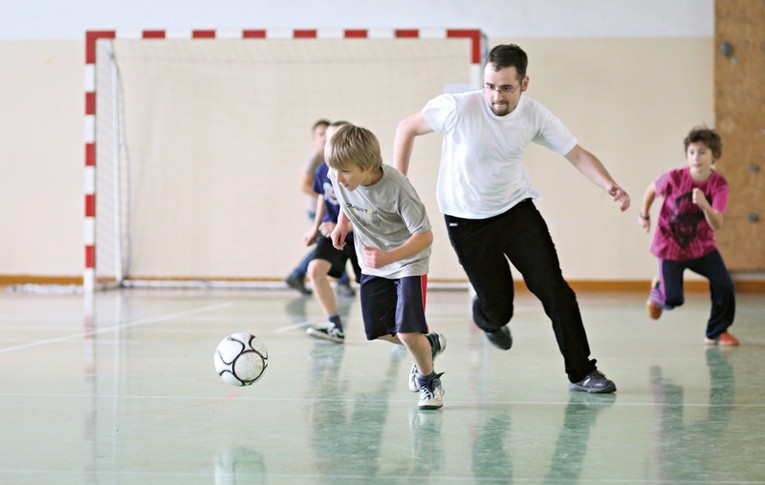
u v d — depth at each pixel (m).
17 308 13.73
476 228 6.74
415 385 6.41
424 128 6.64
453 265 18.33
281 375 7.66
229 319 12.29
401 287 6.05
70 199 18.94
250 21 18.77
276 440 5.26
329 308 9.81
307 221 18.77
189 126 18.75
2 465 4.67
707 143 9.08
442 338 7.38
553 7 18.27
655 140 18.22
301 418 5.88
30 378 7.43
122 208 18.83
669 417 5.92
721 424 5.70
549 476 4.48
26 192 18.95
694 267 9.59
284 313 13.16
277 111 18.72
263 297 16.11
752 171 17.88
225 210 18.78
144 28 18.89
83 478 4.43
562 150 6.63
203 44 18.70
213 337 10.23
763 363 8.35
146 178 18.78
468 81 18.45
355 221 6.13
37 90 18.89
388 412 6.09
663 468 4.63
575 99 18.28
